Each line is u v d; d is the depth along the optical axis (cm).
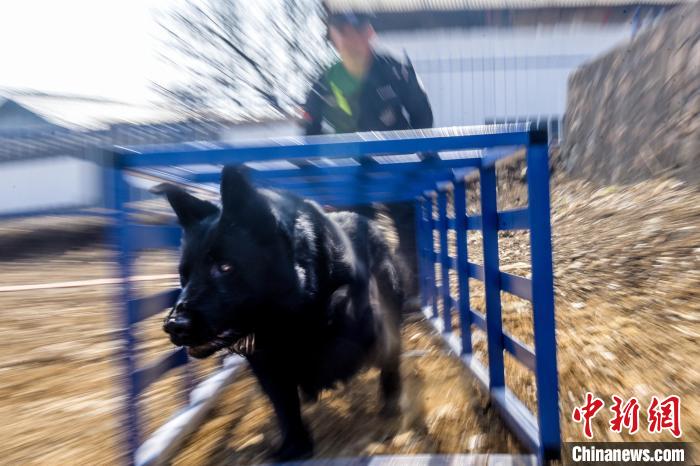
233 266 294
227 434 387
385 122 580
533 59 1348
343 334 340
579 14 1357
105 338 673
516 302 614
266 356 328
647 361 409
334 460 325
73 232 1602
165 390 480
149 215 384
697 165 736
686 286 498
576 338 476
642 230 649
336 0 1291
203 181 417
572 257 667
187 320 284
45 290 1033
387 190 558
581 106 1092
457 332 595
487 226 390
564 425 348
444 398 418
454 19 1314
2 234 1595
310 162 376
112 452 362
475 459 313
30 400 478
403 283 503
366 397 436
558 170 1103
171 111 1400
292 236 314
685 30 829
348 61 570
